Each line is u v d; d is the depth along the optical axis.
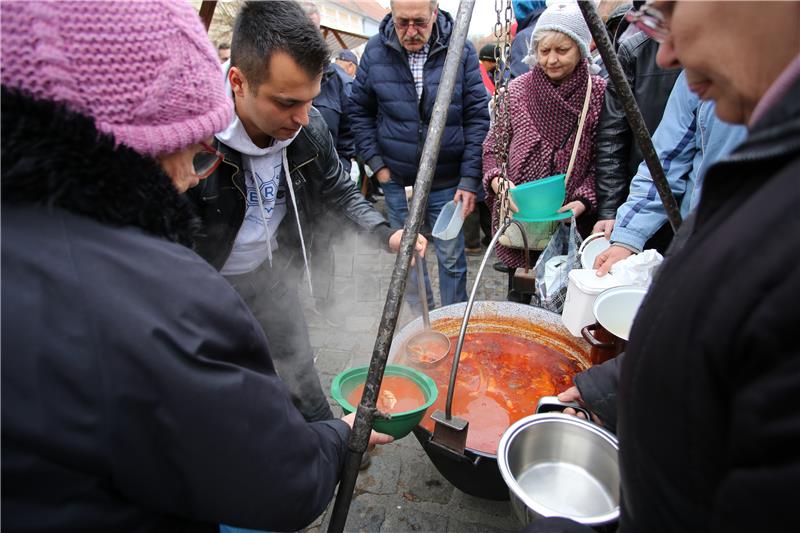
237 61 1.25
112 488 0.55
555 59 2.02
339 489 0.90
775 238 0.38
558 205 1.89
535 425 1.08
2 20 0.47
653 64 2.04
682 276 0.48
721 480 0.44
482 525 1.67
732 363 0.41
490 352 1.75
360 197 1.82
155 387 0.52
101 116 0.54
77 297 0.50
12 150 0.47
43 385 0.48
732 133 1.21
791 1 0.42
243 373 0.60
